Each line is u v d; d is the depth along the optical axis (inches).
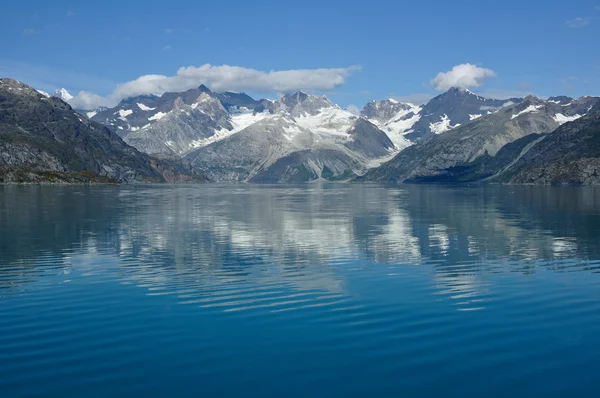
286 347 1128.2
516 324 1279.5
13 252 2422.5
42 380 967.0
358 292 1612.9
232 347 1129.4
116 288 1680.6
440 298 1535.4
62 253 2395.4
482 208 5546.3
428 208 5605.3
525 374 989.2
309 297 1555.1
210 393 920.3
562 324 1278.3
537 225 3656.5
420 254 2363.4
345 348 1121.4
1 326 1279.5
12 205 5748.0
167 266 2068.2
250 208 5634.8
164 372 1002.7
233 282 1765.5
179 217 4367.6
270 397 905.5
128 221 3986.2
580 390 925.2
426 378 974.4
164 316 1357.0
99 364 1040.8
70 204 6023.6
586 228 3444.9
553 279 1800.0
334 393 919.7
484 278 1819.6
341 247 2588.6
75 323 1300.4
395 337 1188.5
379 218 4296.3
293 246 2628.0
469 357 1069.8
